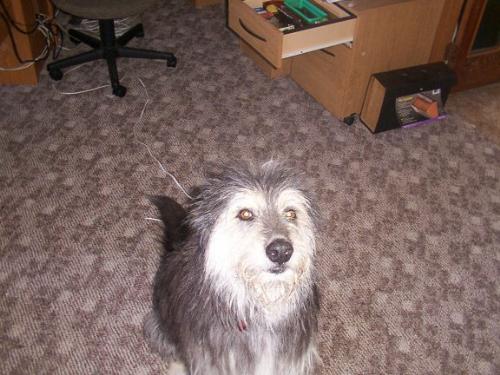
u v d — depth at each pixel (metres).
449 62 2.02
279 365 0.94
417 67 1.87
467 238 1.53
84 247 1.42
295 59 2.02
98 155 1.70
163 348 1.12
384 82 1.76
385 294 1.35
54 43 2.15
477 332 1.29
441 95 1.89
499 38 2.06
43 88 1.97
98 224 1.48
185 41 2.28
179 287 0.95
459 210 1.61
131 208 1.54
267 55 1.60
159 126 1.84
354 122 1.92
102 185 1.60
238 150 1.76
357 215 1.57
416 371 1.20
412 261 1.45
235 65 2.16
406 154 1.80
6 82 1.96
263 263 0.80
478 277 1.42
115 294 1.31
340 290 1.36
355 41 1.67
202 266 0.86
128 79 2.05
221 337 0.90
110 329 1.23
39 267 1.36
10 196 1.54
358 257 1.44
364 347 1.23
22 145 1.71
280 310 0.88
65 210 1.51
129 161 1.69
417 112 1.87
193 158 1.72
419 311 1.32
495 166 1.78
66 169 1.64
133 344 1.21
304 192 0.90
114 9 1.70
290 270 0.83
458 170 1.75
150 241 1.45
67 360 1.17
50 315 1.25
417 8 1.73
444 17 1.84
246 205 0.82
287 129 1.86
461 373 1.20
